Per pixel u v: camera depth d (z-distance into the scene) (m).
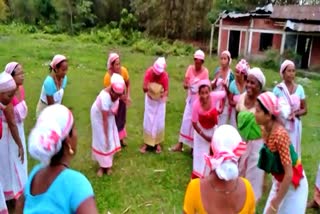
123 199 4.91
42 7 33.72
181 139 6.46
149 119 6.30
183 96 10.87
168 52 23.89
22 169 4.46
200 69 6.32
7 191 4.36
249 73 4.49
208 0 28.77
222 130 2.35
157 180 5.47
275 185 3.38
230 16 24.44
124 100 6.47
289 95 4.94
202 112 4.84
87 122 8.07
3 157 4.26
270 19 22.33
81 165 5.85
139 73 14.67
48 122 1.99
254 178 4.45
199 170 5.11
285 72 4.98
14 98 4.33
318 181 4.68
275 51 20.88
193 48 26.39
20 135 4.48
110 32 29.61
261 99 3.10
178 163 6.09
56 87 5.18
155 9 30.25
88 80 12.58
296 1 30.78
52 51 18.59
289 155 3.07
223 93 5.33
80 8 33.25
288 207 3.40
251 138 4.31
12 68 4.34
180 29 30.19
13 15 34.00
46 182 2.04
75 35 31.25
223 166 2.21
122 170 5.74
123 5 36.28
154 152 6.50
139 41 26.47
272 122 3.12
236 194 2.33
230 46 25.42
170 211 4.68
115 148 5.58
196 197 2.35
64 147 2.04
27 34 28.22
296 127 5.02
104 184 5.27
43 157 1.97
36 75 12.70
